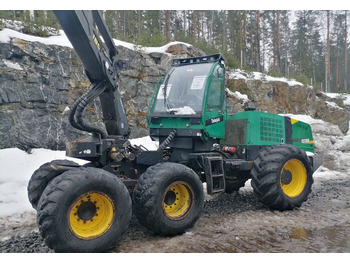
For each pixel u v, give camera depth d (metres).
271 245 3.71
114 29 19.00
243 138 5.48
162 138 5.39
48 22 10.27
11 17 10.44
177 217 4.00
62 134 8.52
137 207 3.79
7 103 7.91
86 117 8.93
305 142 6.89
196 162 5.03
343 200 6.07
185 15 25.31
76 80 9.08
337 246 3.69
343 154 11.97
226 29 29.48
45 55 8.66
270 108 14.34
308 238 3.96
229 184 6.44
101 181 3.39
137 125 10.16
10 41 8.18
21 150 7.85
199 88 5.07
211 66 5.21
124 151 4.39
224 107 5.59
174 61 5.68
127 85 10.20
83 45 3.89
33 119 8.19
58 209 3.11
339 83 34.19
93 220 3.50
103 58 4.19
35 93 8.31
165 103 5.25
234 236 4.00
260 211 5.20
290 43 35.09
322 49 35.34
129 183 4.15
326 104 17.39
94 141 4.20
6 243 3.75
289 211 5.24
